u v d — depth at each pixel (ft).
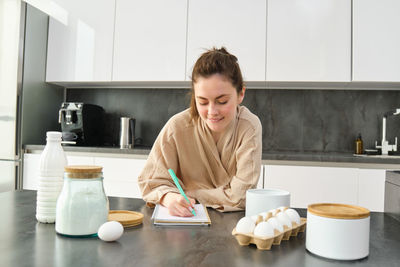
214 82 2.92
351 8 7.93
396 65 7.72
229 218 2.87
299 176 7.16
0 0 8.64
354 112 8.97
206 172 3.85
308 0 8.05
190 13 8.55
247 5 8.29
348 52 7.92
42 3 9.46
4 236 2.20
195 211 2.86
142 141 10.00
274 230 2.10
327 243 1.91
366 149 8.71
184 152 3.73
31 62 8.83
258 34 8.23
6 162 8.38
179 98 9.86
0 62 8.49
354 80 7.84
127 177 7.89
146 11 8.78
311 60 8.03
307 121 9.14
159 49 8.71
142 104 10.04
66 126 9.08
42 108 9.31
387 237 2.39
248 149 3.54
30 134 8.85
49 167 2.52
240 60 8.28
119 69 8.90
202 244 2.12
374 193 6.93
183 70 8.58
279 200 2.56
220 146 3.69
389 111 8.09
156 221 2.58
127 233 2.33
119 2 8.93
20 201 3.28
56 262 1.77
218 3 8.42
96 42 9.02
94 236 2.23
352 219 1.89
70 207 2.19
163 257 1.87
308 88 9.13
